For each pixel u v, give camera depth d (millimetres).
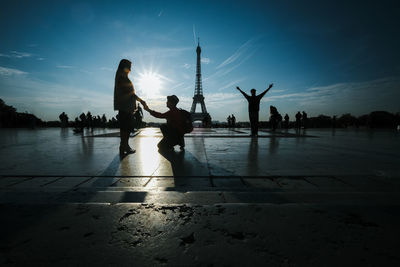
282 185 2018
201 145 5461
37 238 934
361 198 1456
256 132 8977
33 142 6340
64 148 4824
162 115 4398
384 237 933
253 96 8930
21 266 756
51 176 2328
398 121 25641
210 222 1086
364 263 760
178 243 904
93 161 3217
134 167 2783
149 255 824
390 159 3406
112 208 1250
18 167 2779
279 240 917
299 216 1142
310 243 892
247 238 936
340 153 4070
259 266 751
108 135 9711
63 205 1282
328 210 1215
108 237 949
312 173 2459
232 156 3688
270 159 3398
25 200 1403
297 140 7090
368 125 26922
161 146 4500
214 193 1542
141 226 1048
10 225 1041
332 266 745
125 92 3959
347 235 951
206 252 840
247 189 1747
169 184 2045
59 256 815
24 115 27203
